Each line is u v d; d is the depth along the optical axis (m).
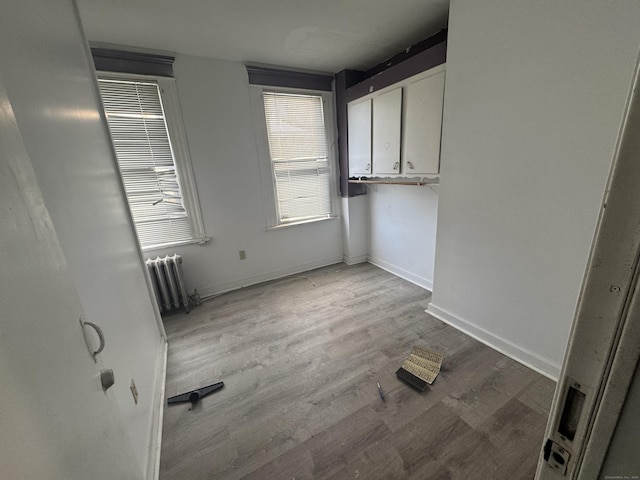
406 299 2.62
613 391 0.29
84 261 0.94
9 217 0.44
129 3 1.64
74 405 0.54
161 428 1.40
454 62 1.71
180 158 2.52
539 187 1.46
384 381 1.65
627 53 1.09
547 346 1.59
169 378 1.76
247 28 2.00
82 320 0.64
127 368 1.17
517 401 1.46
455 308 2.12
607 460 0.32
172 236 2.65
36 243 0.50
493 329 1.87
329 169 3.33
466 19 1.59
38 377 0.45
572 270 1.42
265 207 3.03
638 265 0.25
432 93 2.01
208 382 1.72
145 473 1.10
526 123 1.45
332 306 2.57
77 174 1.04
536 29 1.32
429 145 2.11
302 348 1.99
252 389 1.64
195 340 2.15
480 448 1.24
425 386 1.58
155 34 2.01
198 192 2.66
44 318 0.49
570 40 1.23
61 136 0.96
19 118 0.72
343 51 2.47
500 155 1.59
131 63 2.18
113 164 1.67
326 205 3.43
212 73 2.50
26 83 0.78
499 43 1.47
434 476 1.14
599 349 0.30
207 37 2.10
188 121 2.48
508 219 1.64
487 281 1.84
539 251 1.53
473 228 1.84
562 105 1.30
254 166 2.88
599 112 1.20
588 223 1.32
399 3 1.78
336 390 1.60
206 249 2.81
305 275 3.33
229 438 1.35
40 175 0.77
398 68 2.24
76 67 1.29
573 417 0.34
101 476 0.61
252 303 2.70
